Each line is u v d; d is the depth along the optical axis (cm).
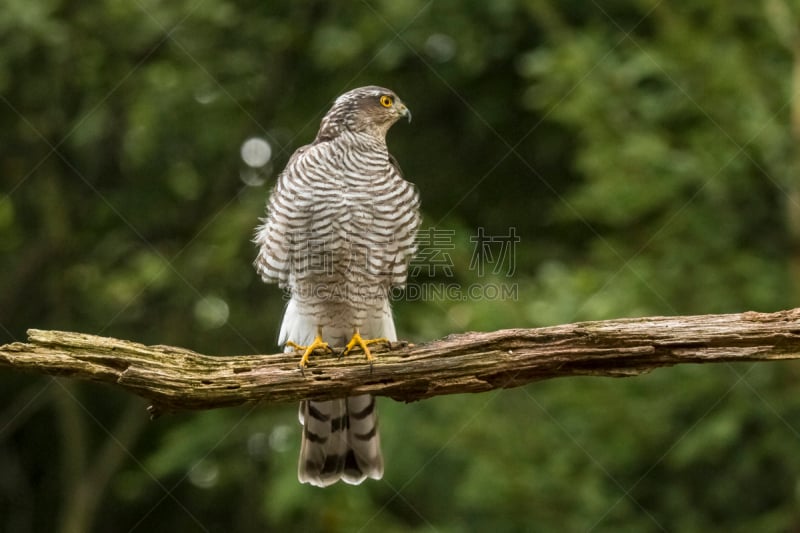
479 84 1520
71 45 1470
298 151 880
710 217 1232
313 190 838
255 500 1406
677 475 1181
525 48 1494
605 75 1276
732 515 1166
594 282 1185
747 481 1166
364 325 877
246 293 1525
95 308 1548
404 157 1535
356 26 1466
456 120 1545
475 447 1145
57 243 1530
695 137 1250
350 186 839
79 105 1565
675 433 1148
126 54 1520
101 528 1533
